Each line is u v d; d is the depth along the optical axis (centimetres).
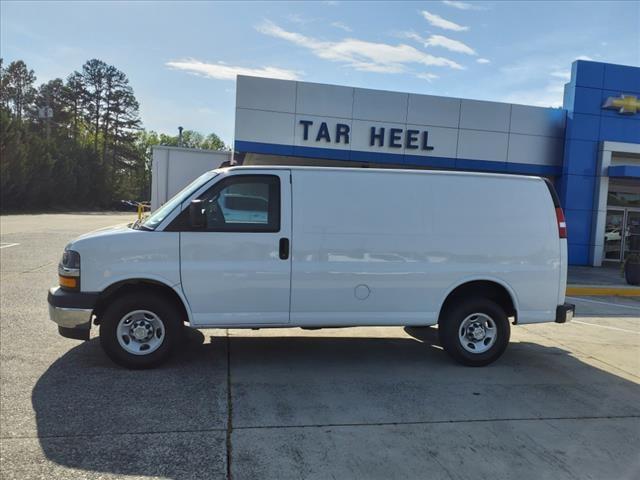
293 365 588
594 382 563
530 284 607
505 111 1800
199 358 598
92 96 8050
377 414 456
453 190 596
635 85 1820
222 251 547
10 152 4797
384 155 1742
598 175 1822
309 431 417
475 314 600
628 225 2036
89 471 346
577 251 1845
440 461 377
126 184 7912
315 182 569
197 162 1752
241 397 484
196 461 364
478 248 596
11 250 1557
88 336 535
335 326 576
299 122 1694
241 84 1661
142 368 548
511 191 609
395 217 579
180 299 552
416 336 739
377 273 573
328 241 564
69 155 6581
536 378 570
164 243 539
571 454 394
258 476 348
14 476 337
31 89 7744
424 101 1745
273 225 557
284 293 557
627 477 362
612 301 1180
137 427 413
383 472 359
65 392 480
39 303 850
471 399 500
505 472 364
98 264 529
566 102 1852
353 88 1709
